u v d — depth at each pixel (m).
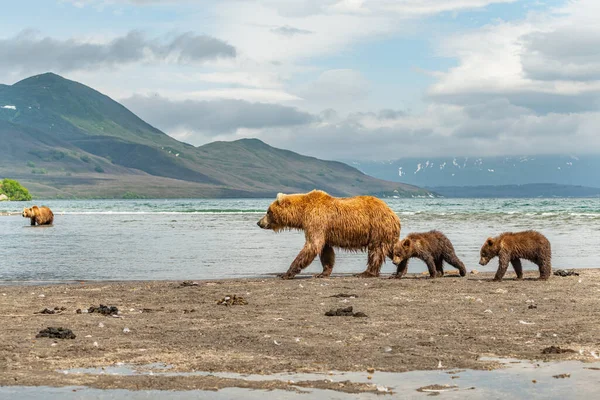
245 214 90.44
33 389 8.01
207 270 23.48
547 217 69.75
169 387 8.10
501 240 19.23
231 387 8.10
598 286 17.72
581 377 8.50
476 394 7.80
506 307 14.19
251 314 13.46
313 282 19.08
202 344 10.50
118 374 8.71
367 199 20.94
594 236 39.56
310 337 11.02
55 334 11.02
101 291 17.52
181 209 121.31
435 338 10.92
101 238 40.34
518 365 9.15
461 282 18.89
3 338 10.93
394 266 24.84
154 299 15.95
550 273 19.61
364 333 11.34
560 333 11.27
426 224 54.97
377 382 8.33
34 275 22.17
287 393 7.86
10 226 56.06
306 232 20.62
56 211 108.19
